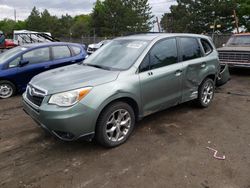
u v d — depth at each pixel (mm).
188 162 3578
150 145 4070
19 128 4793
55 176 3285
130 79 4031
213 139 4285
